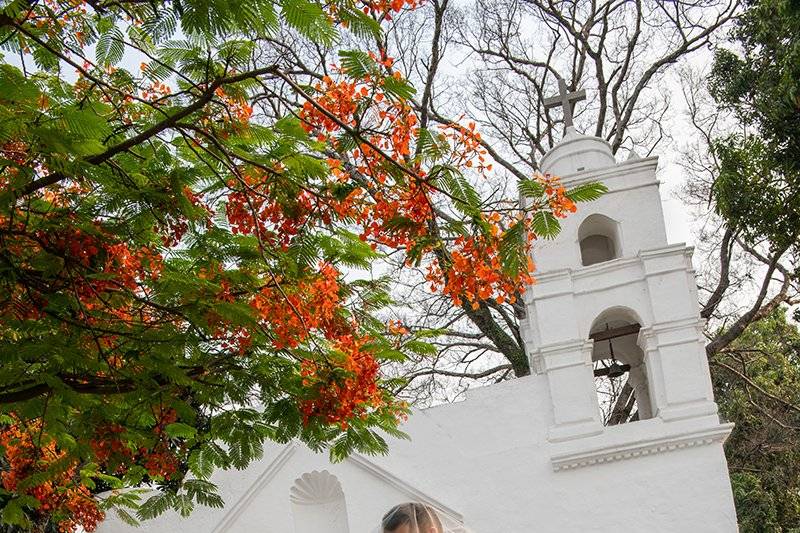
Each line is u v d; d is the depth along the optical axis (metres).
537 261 18.30
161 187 7.81
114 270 7.62
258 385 9.31
